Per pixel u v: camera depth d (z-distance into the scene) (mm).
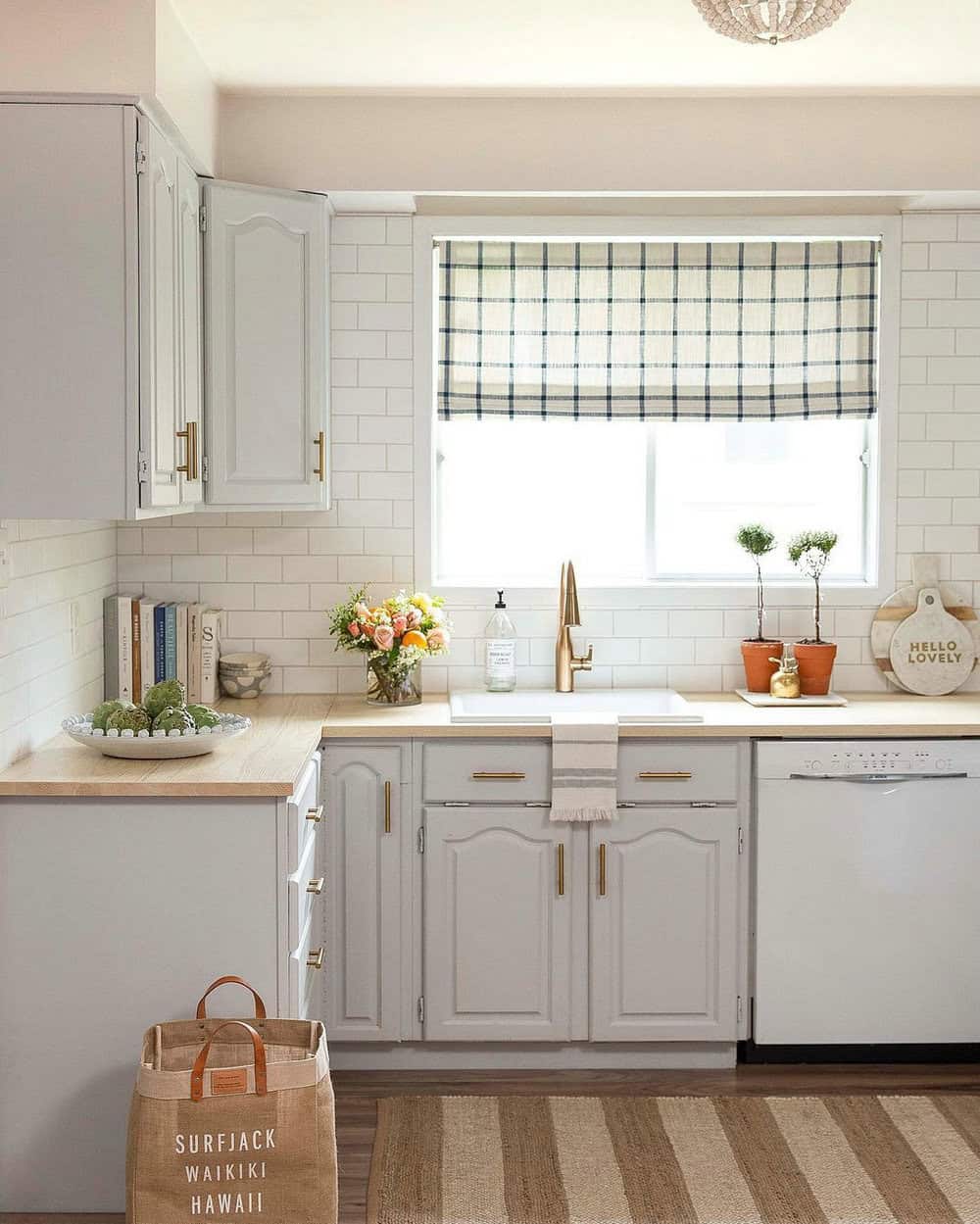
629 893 3678
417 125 3830
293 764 3066
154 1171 2525
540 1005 3701
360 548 4180
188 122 3291
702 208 4129
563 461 4320
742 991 3719
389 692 3941
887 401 4207
